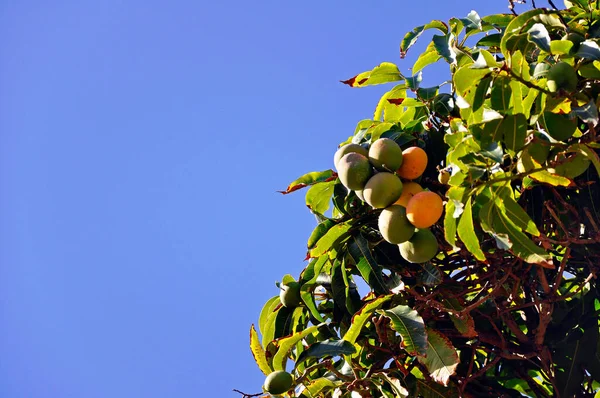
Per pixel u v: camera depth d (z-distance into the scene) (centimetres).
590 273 305
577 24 298
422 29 326
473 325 298
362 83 326
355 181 302
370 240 312
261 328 332
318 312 324
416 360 306
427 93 316
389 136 313
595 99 289
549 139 287
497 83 286
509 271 299
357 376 303
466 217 283
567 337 305
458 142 292
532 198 305
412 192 302
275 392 302
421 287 309
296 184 320
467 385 309
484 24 321
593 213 303
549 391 315
